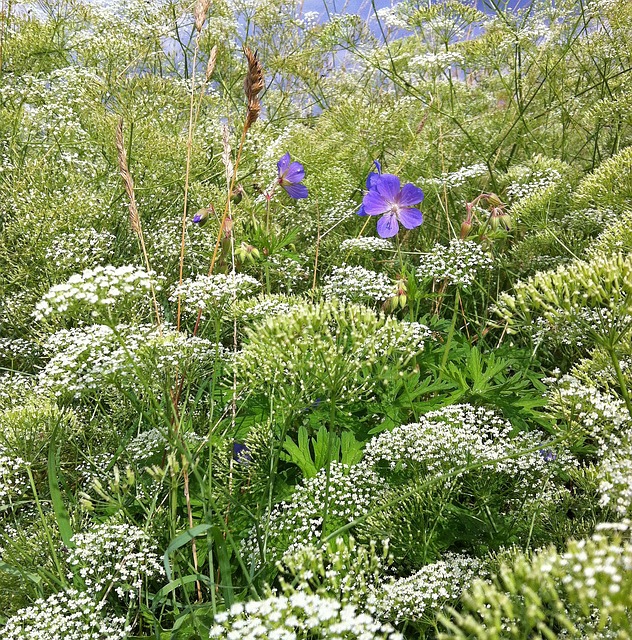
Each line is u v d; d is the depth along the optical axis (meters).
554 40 0.86
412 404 0.46
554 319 0.33
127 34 0.84
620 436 0.35
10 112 0.70
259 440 0.42
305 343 0.32
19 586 0.37
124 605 0.39
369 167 0.81
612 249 0.43
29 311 0.56
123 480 0.42
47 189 0.63
